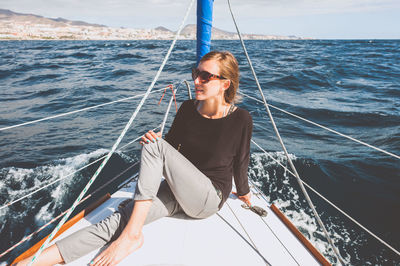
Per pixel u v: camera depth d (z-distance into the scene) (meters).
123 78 12.80
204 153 1.30
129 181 1.80
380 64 19.61
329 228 3.02
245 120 1.29
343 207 3.44
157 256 1.16
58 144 5.34
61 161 4.61
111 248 1.08
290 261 1.20
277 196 3.60
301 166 4.41
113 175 4.22
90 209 1.43
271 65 17.36
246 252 1.23
